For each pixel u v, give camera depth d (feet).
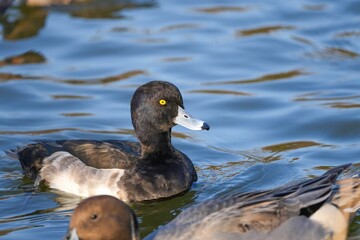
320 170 47.80
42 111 58.18
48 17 77.61
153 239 35.99
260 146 52.39
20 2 80.79
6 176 48.37
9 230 41.37
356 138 52.54
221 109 58.03
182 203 44.80
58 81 63.57
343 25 73.26
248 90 61.16
